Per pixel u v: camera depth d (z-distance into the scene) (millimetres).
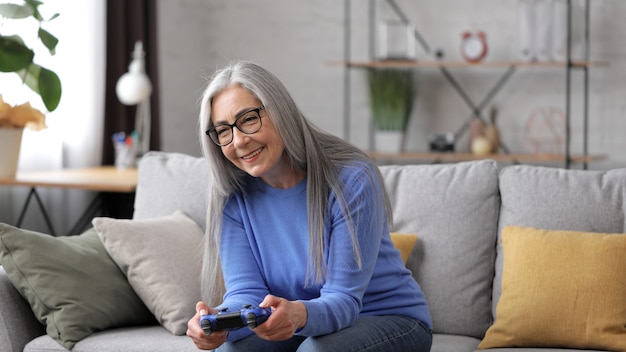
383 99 4988
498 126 5238
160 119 4820
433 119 5328
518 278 2189
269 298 1664
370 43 5410
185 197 2576
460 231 2385
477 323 2328
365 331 1811
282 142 1879
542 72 5160
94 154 4332
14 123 3379
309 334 1723
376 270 1934
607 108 5070
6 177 3410
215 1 5605
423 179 2473
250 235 1995
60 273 2219
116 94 4473
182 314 2242
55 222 4121
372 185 1882
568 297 2111
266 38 5562
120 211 3951
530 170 2414
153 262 2303
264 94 1845
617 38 5023
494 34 5207
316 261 1862
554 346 2131
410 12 5324
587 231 2271
